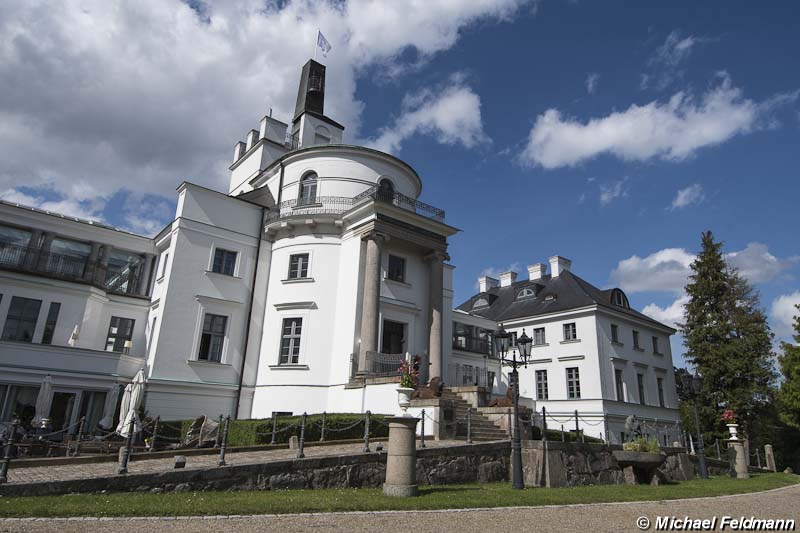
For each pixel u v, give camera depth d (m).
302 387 22.75
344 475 11.32
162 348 21.89
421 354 24.50
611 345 37.38
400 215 24.31
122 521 6.73
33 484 7.92
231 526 6.77
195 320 23.08
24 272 22.33
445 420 16.61
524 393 39.31
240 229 25.50
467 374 31.95
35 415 17.91
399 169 27.89
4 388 19.36
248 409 23.53
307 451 13.68
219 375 23.20
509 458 14.68
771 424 41.50
